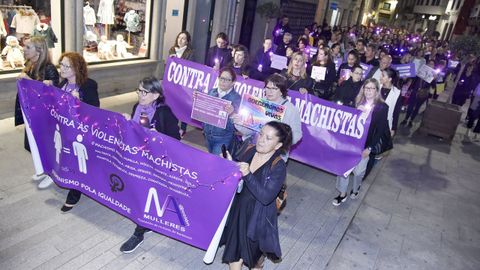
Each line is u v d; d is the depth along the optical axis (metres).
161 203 3.67
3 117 6.85
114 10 8.88
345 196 5.86
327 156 5.80
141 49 9.80
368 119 5.38
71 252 3.93
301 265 4.34
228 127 4.75
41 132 4.40
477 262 4.98
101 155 3.94
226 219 3.38
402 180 7.18
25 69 4.70
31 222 4.29
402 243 5.15
